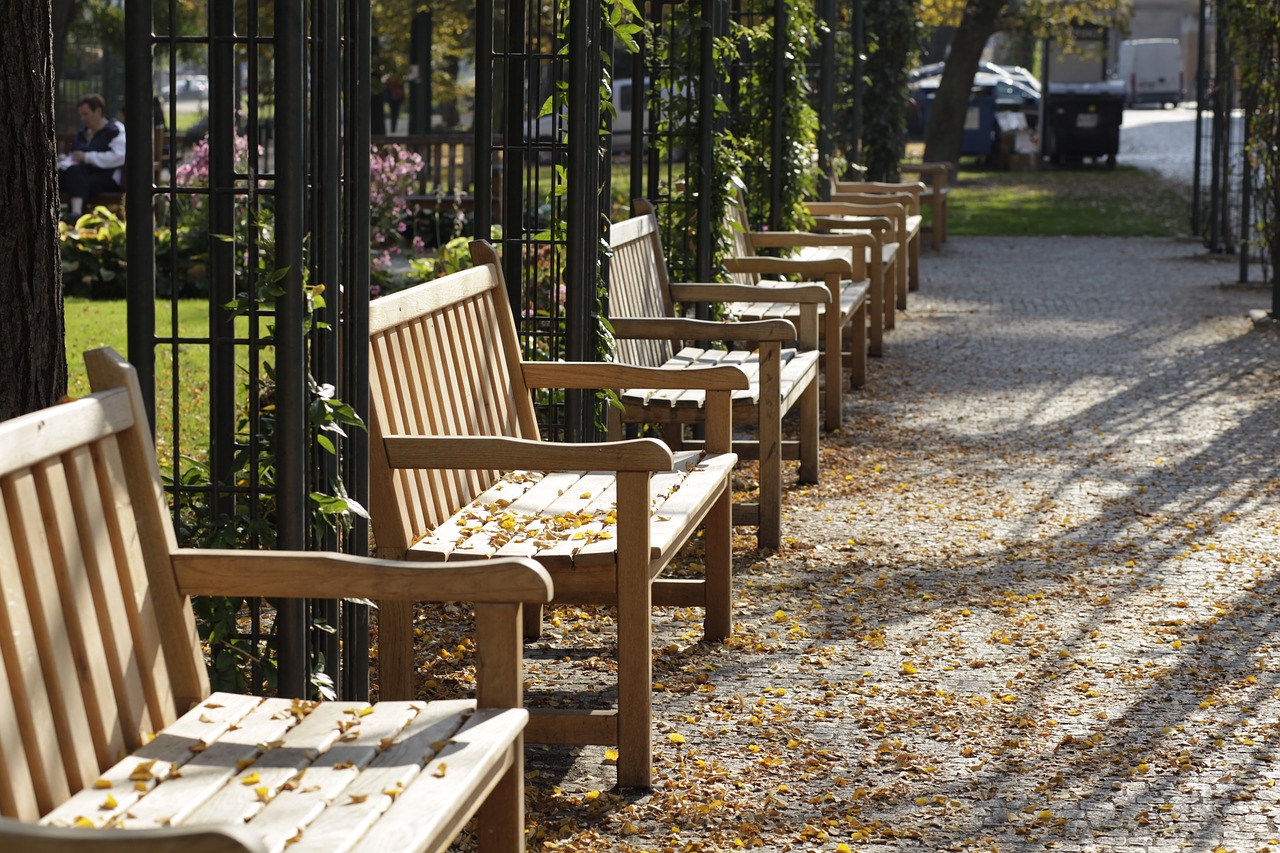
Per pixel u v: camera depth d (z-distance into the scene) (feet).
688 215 26.22
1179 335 39.22
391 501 12.34
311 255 11.43
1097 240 65.41
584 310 18.04
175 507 11.67
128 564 8.84
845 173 53.11
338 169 11.48
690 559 19.40
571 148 17.63
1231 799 12.16
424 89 83.61
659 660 15.55
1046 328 40.68
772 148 32.50
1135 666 15.43
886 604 17.54
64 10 65.16
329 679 11.57
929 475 24.32
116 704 8.50
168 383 30.14
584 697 14.47
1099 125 107.86
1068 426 28.19
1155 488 23.40
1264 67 41.65
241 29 69.21
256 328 11.33
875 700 14.43
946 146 94.48
